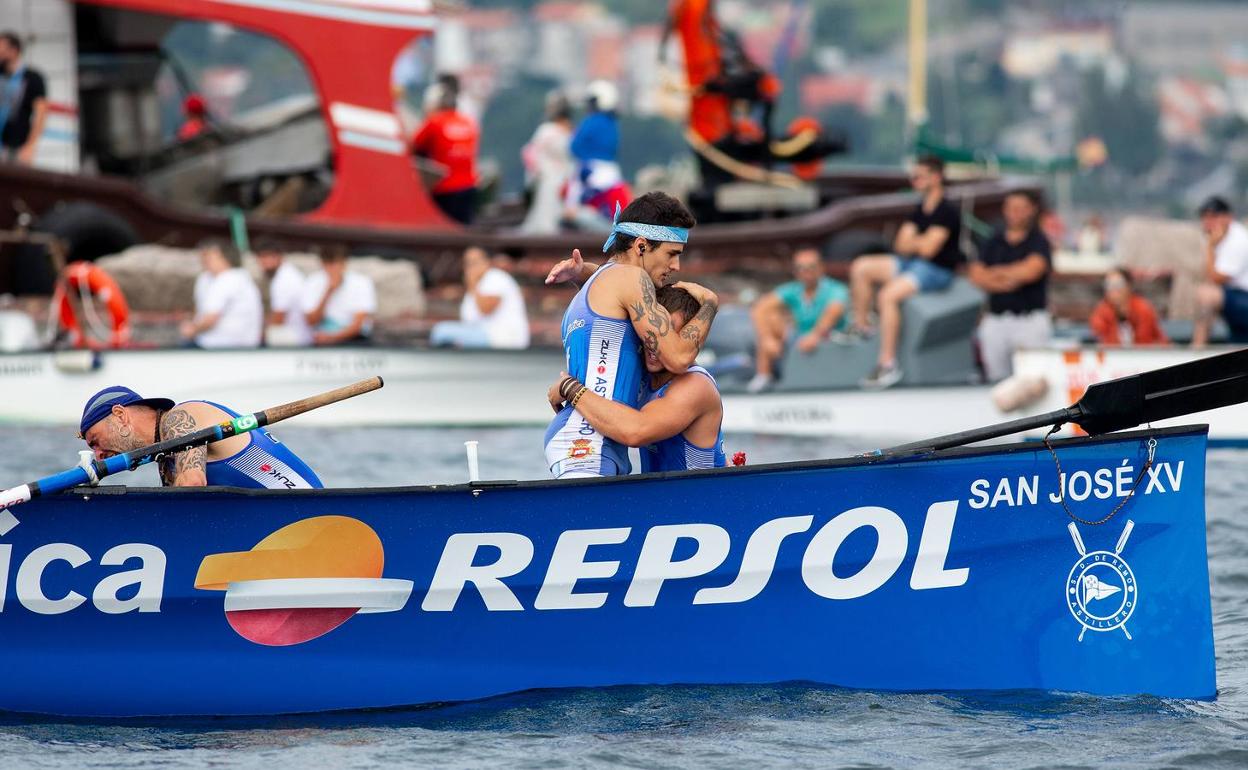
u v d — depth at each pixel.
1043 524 23.78
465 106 77.06
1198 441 23.75
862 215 73.25
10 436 45.72
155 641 23.03
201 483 23.44
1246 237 49.38
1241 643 26.91
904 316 48.72
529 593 23.44
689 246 71.38
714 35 73.00
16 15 63.75
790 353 49.72
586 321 24.19
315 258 64.94
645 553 23.45
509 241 69.12
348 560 22.98
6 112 63.97
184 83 70.56
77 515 22.36
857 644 23.94
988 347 49.16
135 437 23.86
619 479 23.06
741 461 25.36
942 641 23.94
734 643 23.89
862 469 23.45
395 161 68.12
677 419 24.00
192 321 56.81
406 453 44.00
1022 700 23.62
